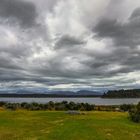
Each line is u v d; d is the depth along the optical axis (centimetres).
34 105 6969
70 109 6794
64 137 2672
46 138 2634
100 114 5228
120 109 6850
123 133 2978
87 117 4575
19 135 2828
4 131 3080
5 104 7200
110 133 2948
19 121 3981
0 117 4472
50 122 3888
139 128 3397
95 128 3222
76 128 3194
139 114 4241
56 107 6806
